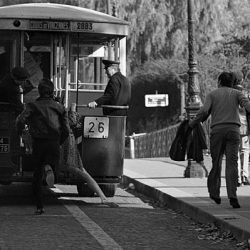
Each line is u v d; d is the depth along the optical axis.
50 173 20.62
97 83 25.98
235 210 20.23
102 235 17.88
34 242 16.80
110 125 24.08
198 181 28.88
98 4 68.75
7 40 24.70
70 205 23.80
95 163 24.03
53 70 25.09
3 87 22.48
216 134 20.67
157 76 73.25
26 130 22.47
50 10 24.77
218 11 69.75
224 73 21.08
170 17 70.19
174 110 74.31
